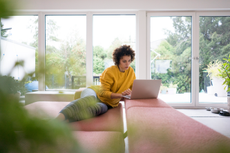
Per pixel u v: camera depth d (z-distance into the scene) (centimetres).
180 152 44
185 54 317
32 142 14
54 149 15
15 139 14
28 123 14
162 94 321
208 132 60
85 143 60
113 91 165
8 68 15
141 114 90
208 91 315
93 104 38
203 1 300
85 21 319
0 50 15
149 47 316
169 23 317
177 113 93
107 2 303
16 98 15
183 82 318
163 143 50
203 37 313
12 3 14
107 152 56
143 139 53
